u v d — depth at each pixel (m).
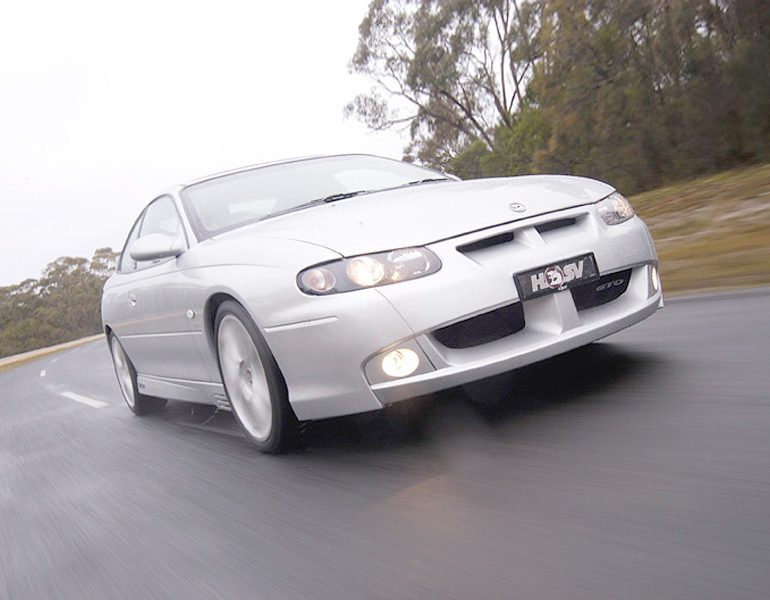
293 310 3.00
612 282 3.29
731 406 2.89
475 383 3.76
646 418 2.94
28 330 82.69
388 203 3.45
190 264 3.80
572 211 3.23
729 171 19.23
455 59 33.56
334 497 2.84
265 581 2.27
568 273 3.06
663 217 12.52
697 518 2.04
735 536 1.90
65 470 4.48
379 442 3.33
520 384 3.70
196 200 4.22
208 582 2.36
